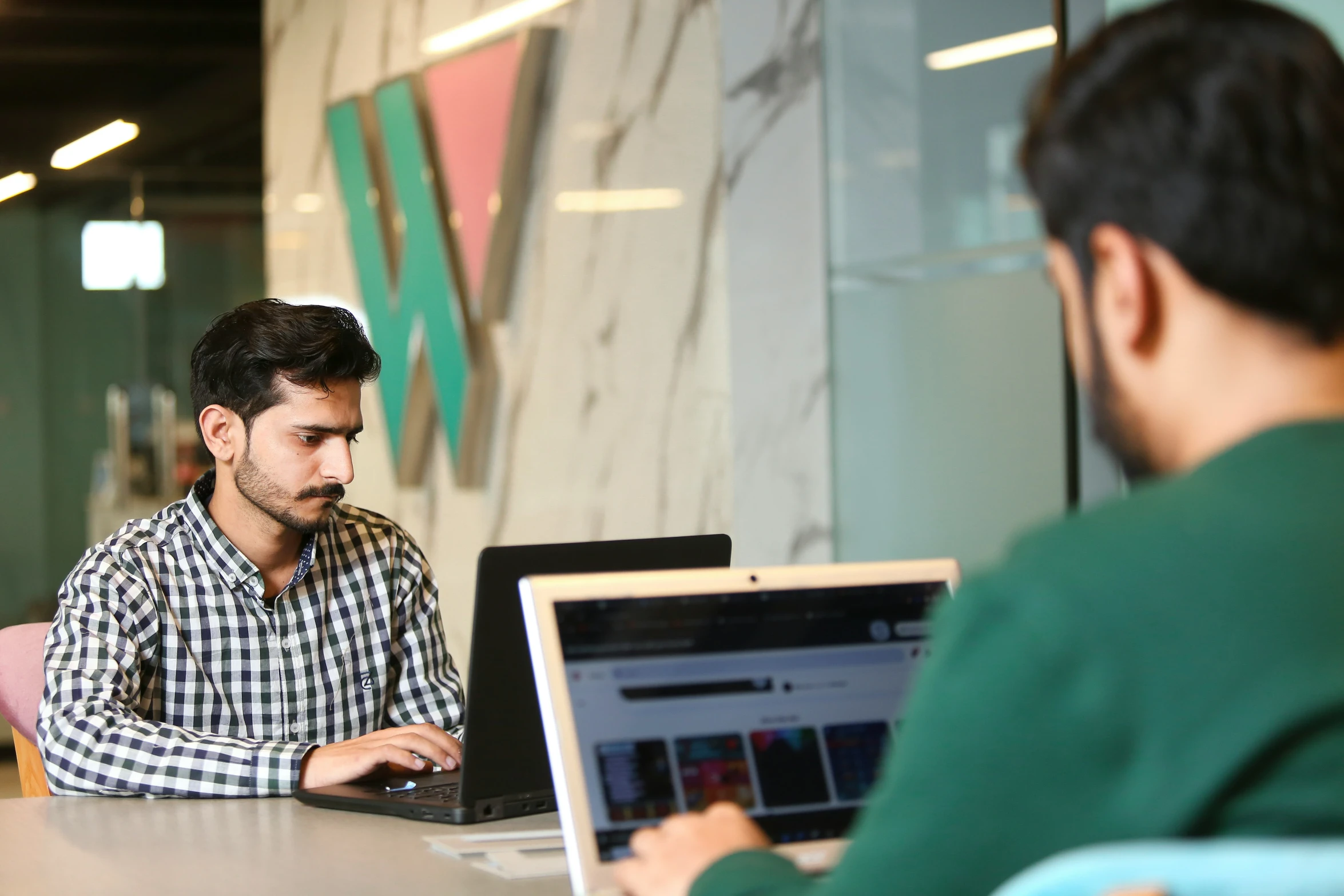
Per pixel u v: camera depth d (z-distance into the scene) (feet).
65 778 5.77
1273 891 1.72
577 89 13.07
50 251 20.47
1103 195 2.35
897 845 2.19
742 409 11.46
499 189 13.65
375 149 15.75
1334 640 2.00
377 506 16.49
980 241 9.54
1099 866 1.82
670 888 2.97
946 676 2.25
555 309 13.38
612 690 3.75
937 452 10.03
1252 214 2.20
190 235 21.11
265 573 6.85
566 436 13.28
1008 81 9.22
